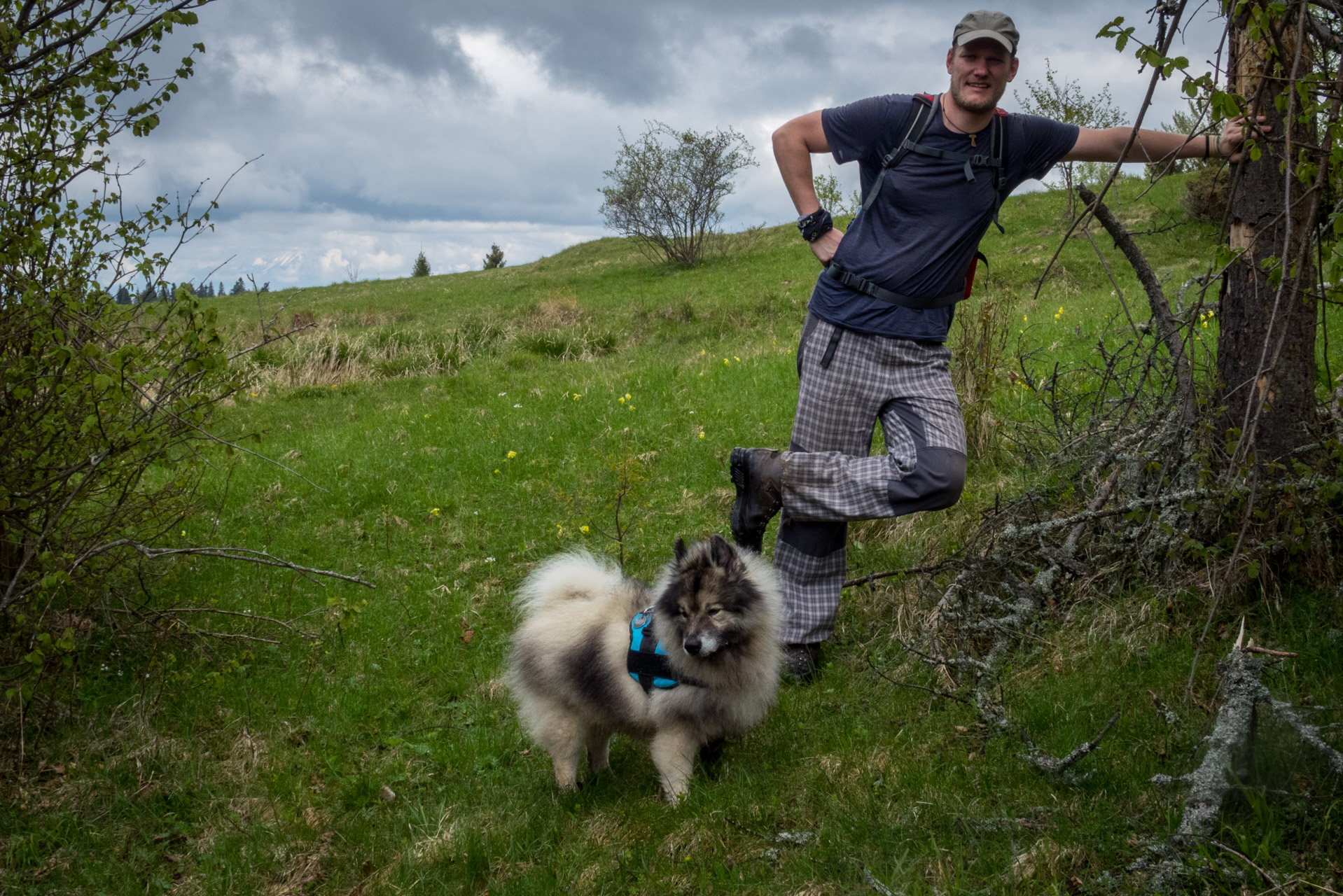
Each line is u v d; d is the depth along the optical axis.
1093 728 3.85
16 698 4.64
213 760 4.63
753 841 3.51
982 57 3.94
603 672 4.04
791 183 4.50
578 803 4.04
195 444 5.90
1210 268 3.05
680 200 33.34
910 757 3.89
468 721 5.02
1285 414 4.16
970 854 3.15
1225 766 2.91
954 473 4.29
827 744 4.18
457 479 8.93
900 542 6.05
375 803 4.28
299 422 13.33
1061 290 15.66
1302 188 3.97
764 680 3.99
